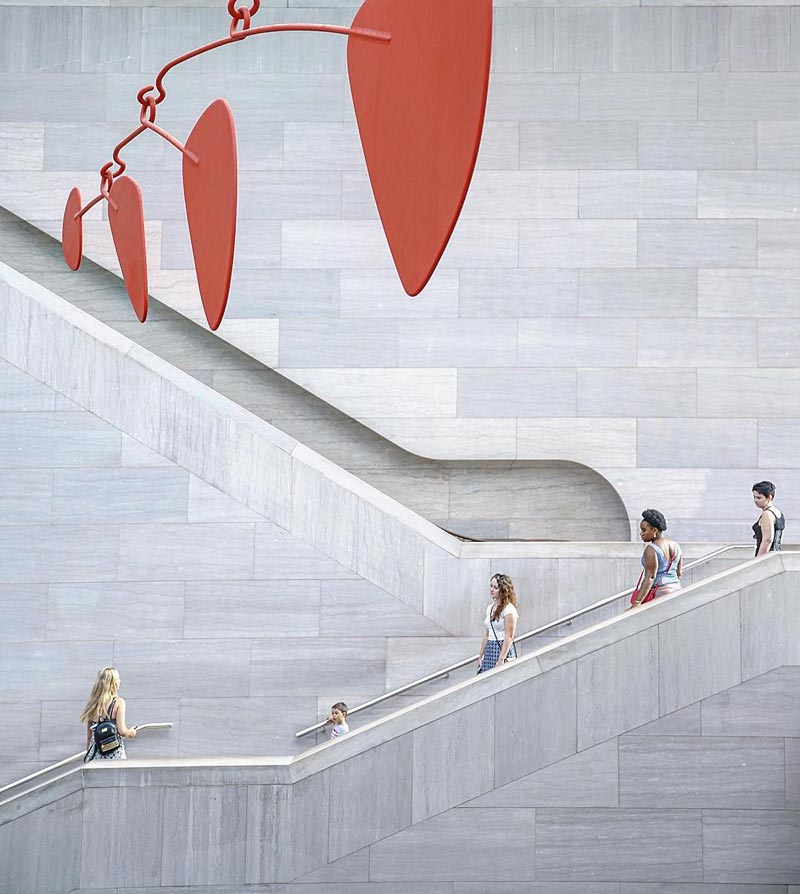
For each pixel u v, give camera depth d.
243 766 5.57
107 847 5.52
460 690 5.68
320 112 9.90
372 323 9.73
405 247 1.49
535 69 9.88
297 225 9.82
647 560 6.30
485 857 5.54
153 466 7.76
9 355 7.79
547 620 7.79
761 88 9.80
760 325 9.62
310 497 7.80
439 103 1.38
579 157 9.80
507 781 5.59
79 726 7.64
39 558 7.70
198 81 9.93
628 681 5.66
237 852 5.53
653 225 9.73
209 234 2.37
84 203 9.86
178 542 7.73
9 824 5.53
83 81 9.95
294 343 9.73
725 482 9.51
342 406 9.66
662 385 9.61
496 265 9.74
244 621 7.70
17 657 7.67
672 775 5.60
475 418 9.62
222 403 7.91
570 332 9.68
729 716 5.63
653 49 9.87
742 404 9.56
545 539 9.73
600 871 5.54
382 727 5.64
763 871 5.51
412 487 9.82
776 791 5.57
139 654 7.68
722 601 5.71
